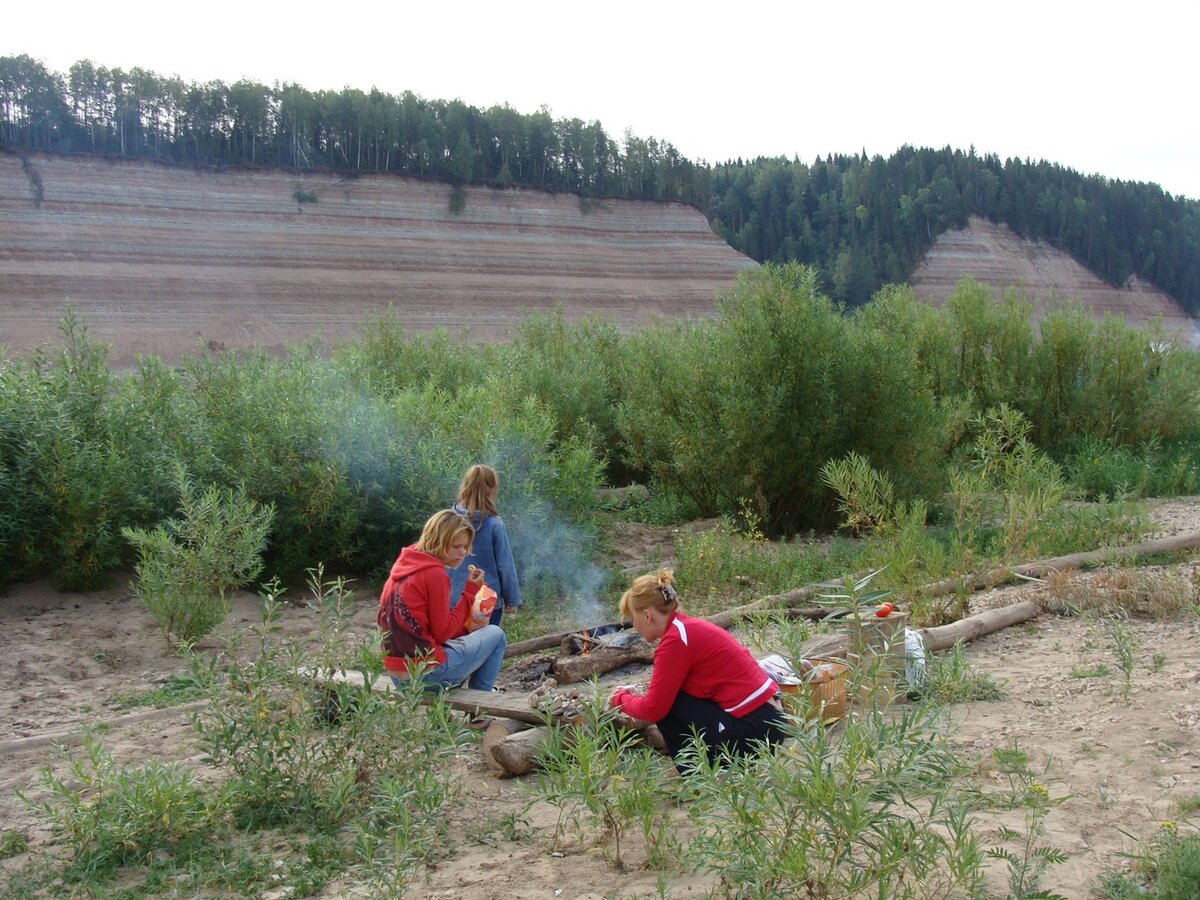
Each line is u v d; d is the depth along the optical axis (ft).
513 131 237.86
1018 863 11.21
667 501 44.55
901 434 39.70
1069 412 55.42
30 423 29.48
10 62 185.68
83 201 176.86
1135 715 17.01
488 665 18.56
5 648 24.62
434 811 13.65
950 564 27.25
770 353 39.22
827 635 20.76
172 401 34.86
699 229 242.17
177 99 202.90
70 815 14.14
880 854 10.73
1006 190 307.99
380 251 201.36
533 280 212.64
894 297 57.62
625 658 21.15
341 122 217.97
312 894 12.43
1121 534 32.73
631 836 13.56
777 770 11.06
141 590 26.35
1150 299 302.04
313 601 29.96
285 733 15.20
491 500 21.63
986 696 18.69
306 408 33.17
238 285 180.96
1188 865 11.00
